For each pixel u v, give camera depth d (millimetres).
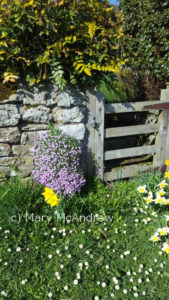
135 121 4934
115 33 3035
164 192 2732
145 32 4059
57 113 2863
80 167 3145
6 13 2480
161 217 2723
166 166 3682
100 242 2408
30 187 2807
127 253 2291
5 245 2234
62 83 2613
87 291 1974
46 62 2504
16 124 2701
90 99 2957
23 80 2646
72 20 2738
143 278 2127
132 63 4445
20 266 2100
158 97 4254
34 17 2445
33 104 2721
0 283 1975
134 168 3559
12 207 2447
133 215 2760
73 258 2197
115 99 4949
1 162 2820
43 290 1956
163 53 4125
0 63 2660
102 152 3254
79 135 3000
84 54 2832
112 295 1948
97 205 2775
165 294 2004
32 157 2902
